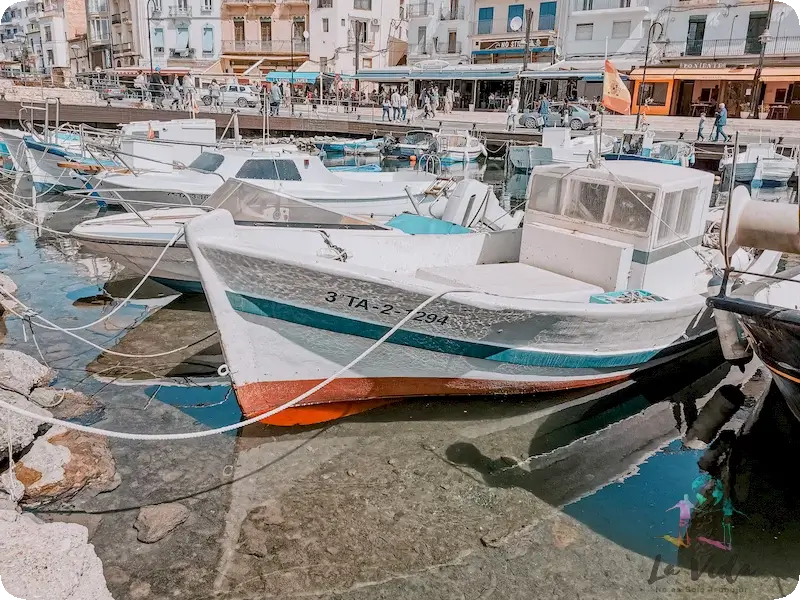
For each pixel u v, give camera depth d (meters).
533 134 31.23
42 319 8.42
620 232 7.16
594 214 7.38
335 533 4.89
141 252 9.71
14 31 108.75
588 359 6.79
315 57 55.09
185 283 10.12
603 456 6.05
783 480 5.77
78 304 10.00
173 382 7.38
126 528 4.84
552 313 6.00
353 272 5.54
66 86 39.09
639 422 6.75
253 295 5.59
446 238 8.58
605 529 5.05
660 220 6.95
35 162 18.73
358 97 44.88
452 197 11.42
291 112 35.22
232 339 5.72
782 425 6.75
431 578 4.50
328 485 5.46
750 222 5.20
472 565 4.63
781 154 25.16
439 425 6.47
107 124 28.28
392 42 57.47
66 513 4.95
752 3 39.34
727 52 40.50
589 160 7.95
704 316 7.42
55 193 19.09
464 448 6.08
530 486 5.55
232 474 5.56
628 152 25.42
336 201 13.70
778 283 7.04
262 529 4.91
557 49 45.00
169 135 17.48
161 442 6.01
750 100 38.09
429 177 16.02
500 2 48.94
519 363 6.53
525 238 8.02
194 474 5.54
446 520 5.08
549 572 4.59
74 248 13.35
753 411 7.05
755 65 36.50
